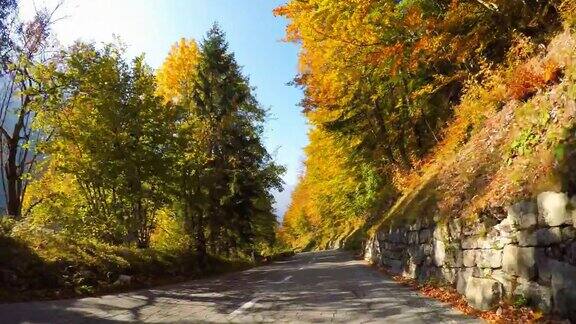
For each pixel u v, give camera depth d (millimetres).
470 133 15727
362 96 24516
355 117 26641
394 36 15000
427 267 12039
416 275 13109
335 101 23984
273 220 36781
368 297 9445
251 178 27422
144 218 16688
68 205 14984
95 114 14383
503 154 9758
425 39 14508
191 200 18953
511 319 6227
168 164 15594
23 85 13789
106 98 14188
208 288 11922
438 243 11000
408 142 27781
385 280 13367
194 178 18812
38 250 10375
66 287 9617
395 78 18984
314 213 72062
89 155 14133
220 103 25203
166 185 16281
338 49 17906
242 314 7668
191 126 17344
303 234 93250
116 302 8688
